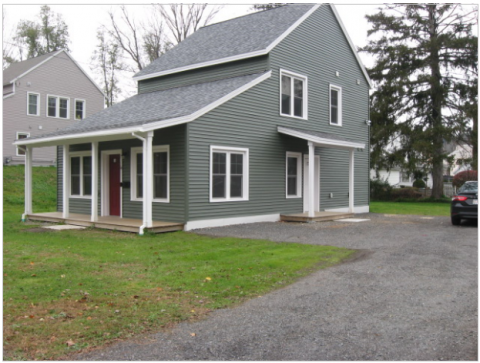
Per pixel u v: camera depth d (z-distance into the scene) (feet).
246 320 15.49
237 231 38.29
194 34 67.05
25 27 138.62
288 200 49.93
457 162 92.73
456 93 91.45
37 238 34.32
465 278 21.30
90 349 12.94
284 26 50.39
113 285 20.02
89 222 41.55
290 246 30.53
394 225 43.91
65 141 43.62
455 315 15.78
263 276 22.03
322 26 55.47
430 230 39.70
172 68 54.60
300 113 52.19
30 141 46.11
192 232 37.55
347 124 60.34
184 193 38.47
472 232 38.29
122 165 45.24
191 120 37.93
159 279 21.20
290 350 12.85
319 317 15.75
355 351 12.73
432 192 95.71
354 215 55.06
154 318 15.66
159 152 41.11
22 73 87.61
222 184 42.14
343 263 25.17
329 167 56.80
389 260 25.77
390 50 93.40
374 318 15.57
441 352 12.58
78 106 98.48
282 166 48.98
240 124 43.32
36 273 22.09
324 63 55.62
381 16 95.35
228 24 64.54
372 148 96.68
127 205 44.83
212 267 23.90
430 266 24.06
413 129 92.48
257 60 47.67
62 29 143.33
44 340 13.57
